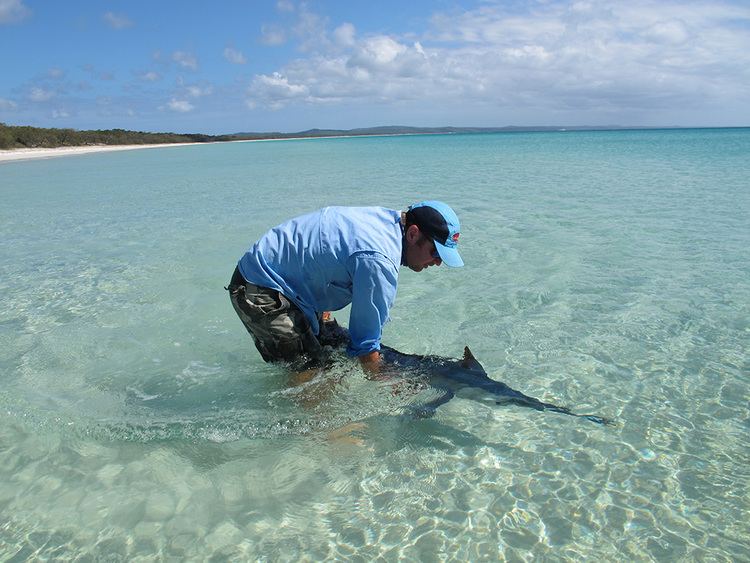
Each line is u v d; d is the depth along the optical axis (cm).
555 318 407
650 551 193
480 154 2723
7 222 936
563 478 233
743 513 209
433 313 427
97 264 612
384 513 216
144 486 234
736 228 672
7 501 224
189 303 471
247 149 5175
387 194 1128
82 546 199
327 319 343
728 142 3656
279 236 272
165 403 304
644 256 558
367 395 293
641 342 361
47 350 382
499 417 281
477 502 221
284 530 207
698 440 256
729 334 367
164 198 1203
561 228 703
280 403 297
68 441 268
